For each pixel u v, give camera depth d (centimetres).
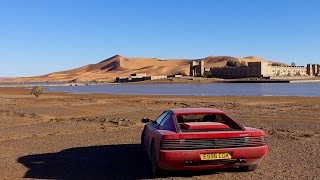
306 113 2250
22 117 2222
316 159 991
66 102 3694
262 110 2525
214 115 915
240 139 790
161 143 775
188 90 8744
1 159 1062
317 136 1383
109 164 987
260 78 19900
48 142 1348
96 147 1238
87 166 966
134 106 3100
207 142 774
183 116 912
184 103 3344
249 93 6606
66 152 1158
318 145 1202
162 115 974
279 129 1582
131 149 1196
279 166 916
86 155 1109
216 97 4766
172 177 832
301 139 1322
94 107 3033
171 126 828
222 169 884
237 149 782
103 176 860
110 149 1201
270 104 3145
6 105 3334
